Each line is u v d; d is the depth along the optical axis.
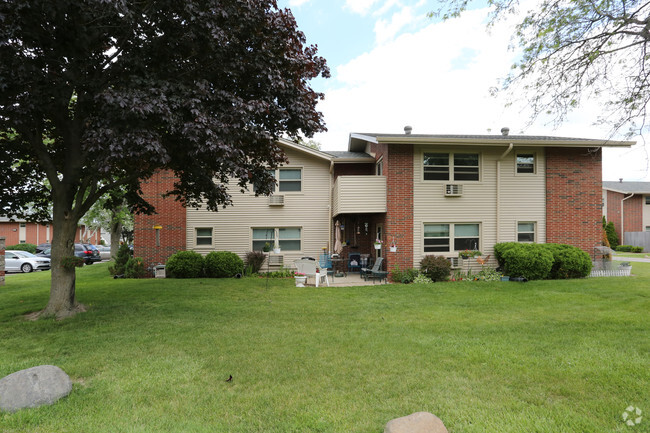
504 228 12.77
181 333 5.93
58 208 7.39
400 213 12.36
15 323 6.62
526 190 12.86
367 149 16.41
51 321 6.71
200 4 5.87
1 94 5.25
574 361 4.51
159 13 5.99
